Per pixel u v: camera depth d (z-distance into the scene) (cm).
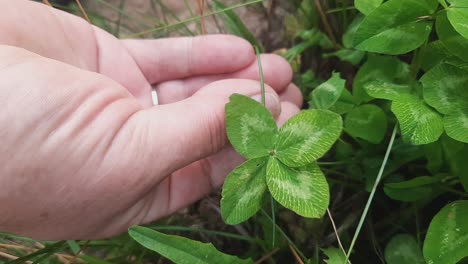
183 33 23
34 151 11
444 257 12
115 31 24
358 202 16
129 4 26
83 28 17
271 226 16
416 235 16
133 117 12
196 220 18
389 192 14
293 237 16
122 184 12
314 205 11
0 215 12
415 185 14
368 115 15
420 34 13
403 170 16
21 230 13
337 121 12
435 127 12
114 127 12
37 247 17
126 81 18
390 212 16
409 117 12
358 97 15
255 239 16
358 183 17
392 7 12
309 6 20
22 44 15
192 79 19
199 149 13
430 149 14
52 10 16
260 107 12
